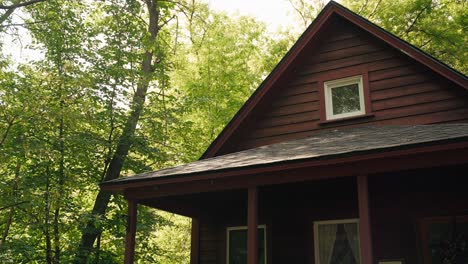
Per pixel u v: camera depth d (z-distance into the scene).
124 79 12.09
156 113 12.95
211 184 6.63
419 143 5.15
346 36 9.63
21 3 11.57
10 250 9.49
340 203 8.12
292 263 8.27
